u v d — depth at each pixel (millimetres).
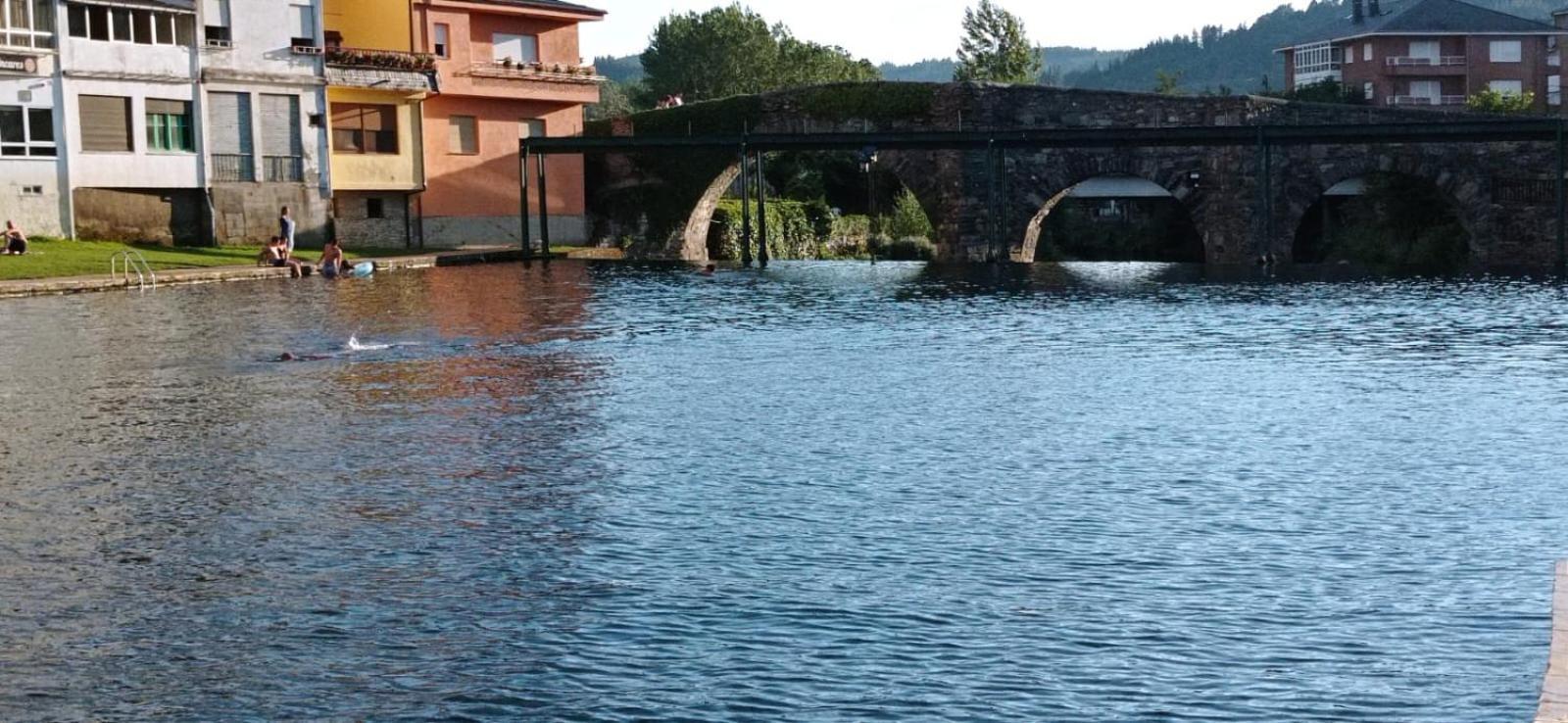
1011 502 16906
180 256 53656
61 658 12156
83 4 54156
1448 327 35250
